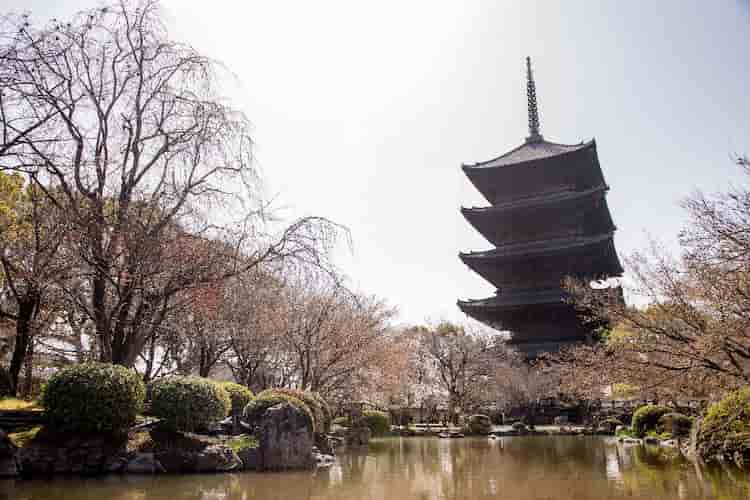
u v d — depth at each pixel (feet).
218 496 28.63
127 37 43.06
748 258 39.50
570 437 94.68
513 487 34.88
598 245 143.43
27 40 34.04
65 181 39.83
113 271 40.14
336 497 30.63
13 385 51.78
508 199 169.37
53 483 30.50
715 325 41.65
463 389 133.90
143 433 38.06
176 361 79.25
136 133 42.45
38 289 43.55
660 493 31.37
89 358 59.06
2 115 32.78
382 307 87.56
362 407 98.99
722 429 47.11
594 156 154.20
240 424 47.73
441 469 44.88
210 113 42.16
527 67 191.21
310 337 70.38
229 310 56.34
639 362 48.47
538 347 149.38
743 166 39.78
